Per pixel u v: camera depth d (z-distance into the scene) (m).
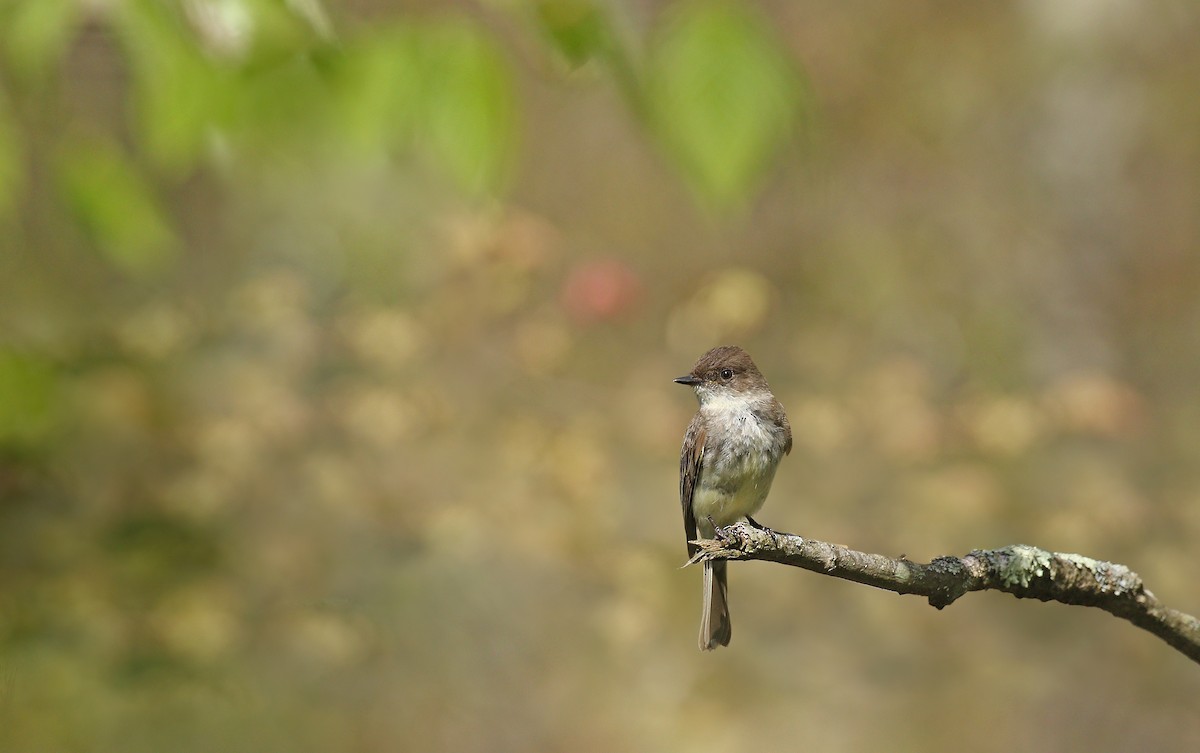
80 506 10.37
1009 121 20.09
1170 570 13.41
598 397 15.94
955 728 11.84
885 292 18.98
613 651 12.48
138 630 10.31
